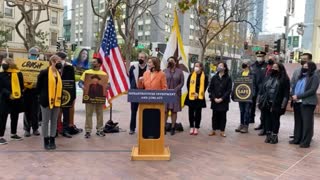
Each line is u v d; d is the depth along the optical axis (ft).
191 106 31.71
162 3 152.46
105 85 29.91
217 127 32.12
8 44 163.12
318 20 105.19
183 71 34.27
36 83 27.20
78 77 44.93
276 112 28.86
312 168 22.54
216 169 21.88
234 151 26.37
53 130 25.99
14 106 28.14
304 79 28.04
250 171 21.62
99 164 22.57
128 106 51.80
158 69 27.84
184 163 23.04
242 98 33.17
